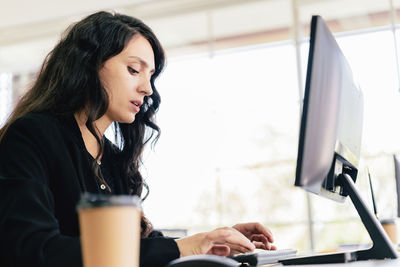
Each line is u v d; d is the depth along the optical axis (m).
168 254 0.88
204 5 5.31
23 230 0.84
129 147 1.47
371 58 4.86
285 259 1.02
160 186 5.67
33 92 1.32
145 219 1.45
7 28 5.82
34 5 5.24
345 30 5.03
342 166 1.18
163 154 5.69
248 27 5.75
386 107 4.70
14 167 1.00
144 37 1.35
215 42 5.91
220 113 5.75
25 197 0.90
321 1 5.03
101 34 1.28
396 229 1.73
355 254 1.08
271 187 5.71
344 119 1.12
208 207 5.68
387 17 4.96
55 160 1.09
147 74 1.32
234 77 5.82
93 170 1.20
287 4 5.24
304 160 0.88
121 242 0.59
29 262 0.81
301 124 0.88
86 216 0.59
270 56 5.82
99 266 0.58
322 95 0.93
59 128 1.17
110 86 1.28
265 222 5.70
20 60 6.35
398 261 1.00
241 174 5.73
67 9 5.35
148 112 1.51
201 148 5.71
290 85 5.66
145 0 5.20
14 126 1.09
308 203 4.93
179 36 5.86
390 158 4.53
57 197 1.09
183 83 5.79
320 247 4.86
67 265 0.81
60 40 1.36
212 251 1.00
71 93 1.25
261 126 5.75
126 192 1.41
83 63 1.27
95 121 1.30
